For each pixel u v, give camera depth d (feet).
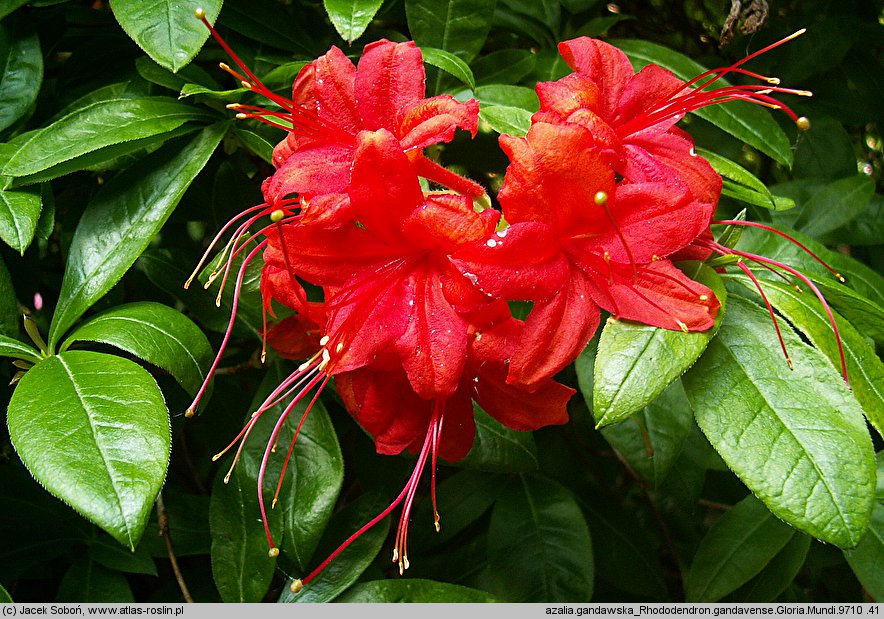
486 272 1.09
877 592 1.39
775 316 1.16
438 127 1.12
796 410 1.13
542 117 1.14
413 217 1.11
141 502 1.09
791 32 1.71
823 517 1.09
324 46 1.51
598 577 1.69
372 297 1.14
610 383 1.10
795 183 1.68
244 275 1.35
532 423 1.18
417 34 1.45
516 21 1.57
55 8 1.48
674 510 1.78
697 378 1.16
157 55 1.24
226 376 1.60
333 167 1.17
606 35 1.74
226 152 1.56
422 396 1.12
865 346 1.19
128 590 1.44
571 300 1.12
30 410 1.14
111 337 1.22
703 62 1.70
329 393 1.43
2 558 1.44
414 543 1.55
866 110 1.72
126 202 1.32
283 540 1.32
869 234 1.66
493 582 1.50
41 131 1.30
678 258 1.19
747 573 1.46
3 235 1.28
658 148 1.20
